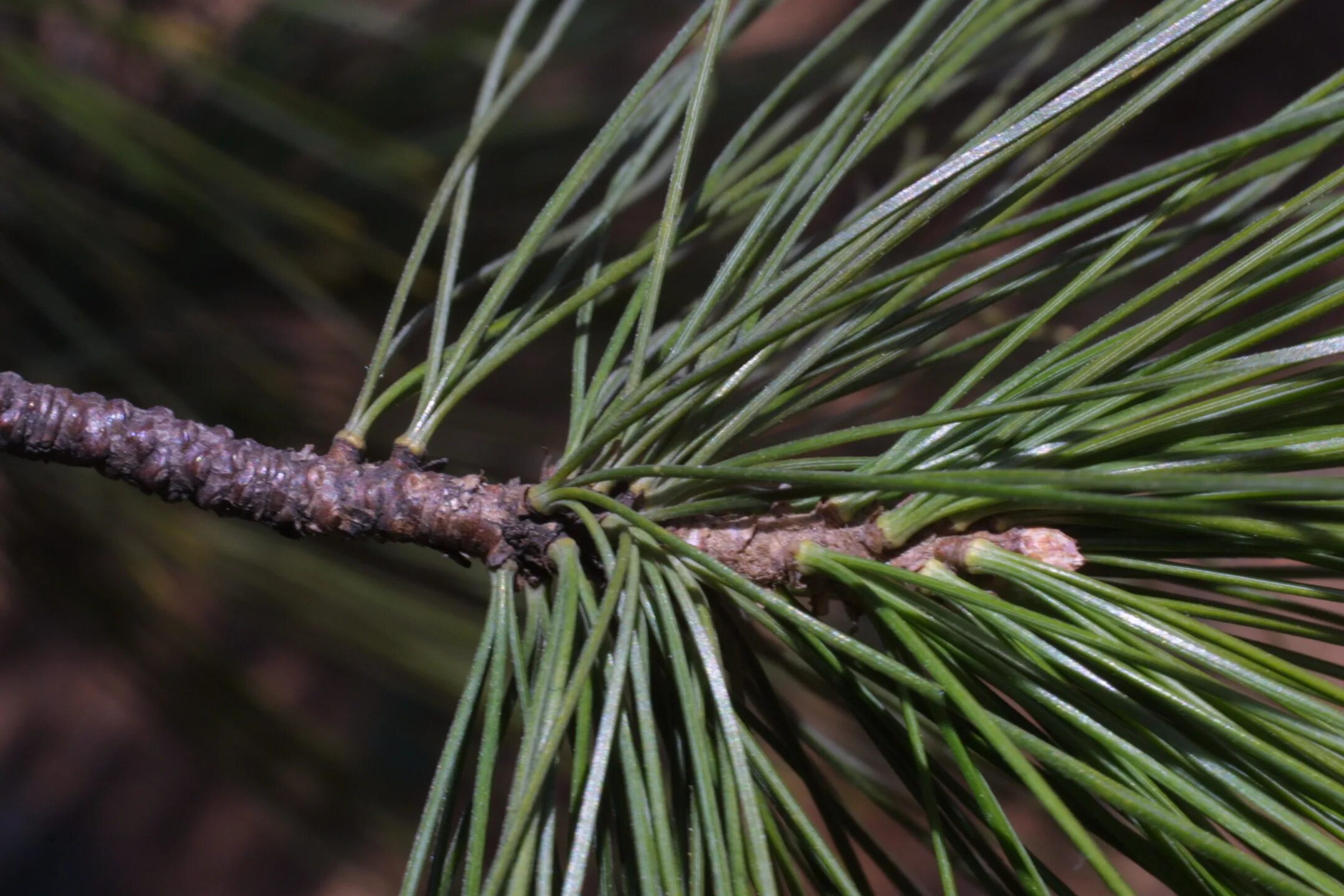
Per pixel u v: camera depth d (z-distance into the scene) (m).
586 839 0.34
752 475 0.35
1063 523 0.36
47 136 0.46
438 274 0.46
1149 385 0.34
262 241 0.44
